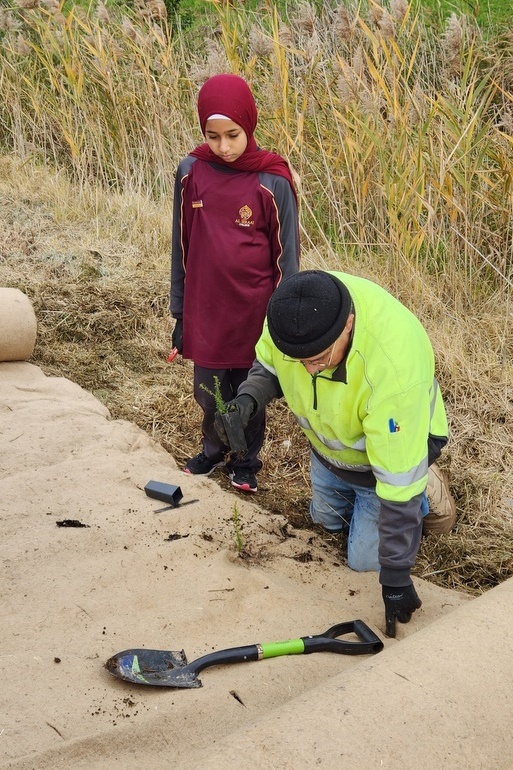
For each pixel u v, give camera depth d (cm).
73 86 668
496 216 518
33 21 744
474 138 525
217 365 335
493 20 662
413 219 508
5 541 297
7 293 446
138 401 440
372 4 523
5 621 255
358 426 260
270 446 411
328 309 220
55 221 631
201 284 328
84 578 278
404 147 503
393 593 255
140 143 682
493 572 326
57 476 341
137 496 330
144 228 622
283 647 243
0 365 447
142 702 223
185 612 264
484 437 406
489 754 178
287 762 166
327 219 586
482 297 509
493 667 193
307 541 323
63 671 233
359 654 247
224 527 318
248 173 313
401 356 239
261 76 633
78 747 202
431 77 607
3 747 203
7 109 771
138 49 649
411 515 244
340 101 532
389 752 171
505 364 445
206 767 165
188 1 887
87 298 529
